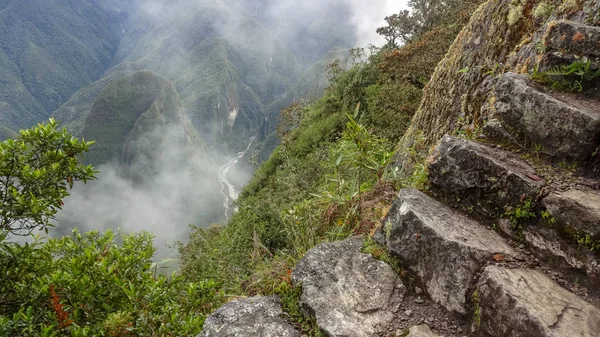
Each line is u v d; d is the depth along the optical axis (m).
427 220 2.32
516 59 3.63
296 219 3.92
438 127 5.27
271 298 2.48
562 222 2.03
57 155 3.84
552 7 3.67
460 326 2.01
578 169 2.33
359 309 2.17
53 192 3.78
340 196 3.84
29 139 3.80
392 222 2.58
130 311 3.40
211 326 2.27
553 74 2.81
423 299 2.22
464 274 2.03
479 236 2.23
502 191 2.35
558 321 1.63
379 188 3.66
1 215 3.40
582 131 2.30
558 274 1.98
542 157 2.52
